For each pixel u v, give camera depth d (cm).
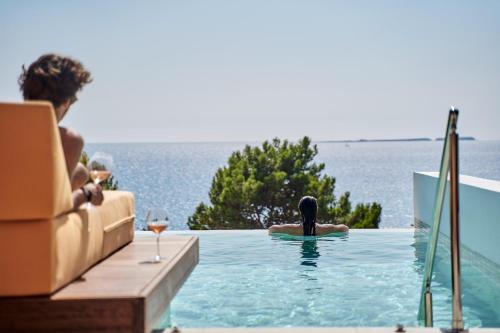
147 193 6050
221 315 430
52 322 285
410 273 564
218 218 1430
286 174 1440
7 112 285
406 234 796
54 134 291
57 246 296
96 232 370
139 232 808
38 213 288
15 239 288
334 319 421
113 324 285
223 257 637
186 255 428
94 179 379
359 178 8000
